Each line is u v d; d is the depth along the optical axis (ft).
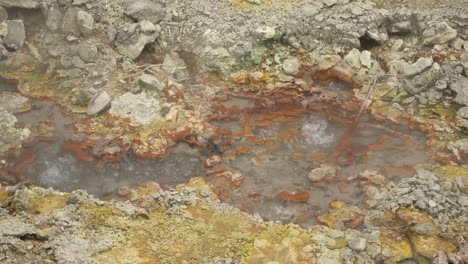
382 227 13.71
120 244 13.23
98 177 14.48
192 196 14.01
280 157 14.90
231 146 15.02
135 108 15.26
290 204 14.19
